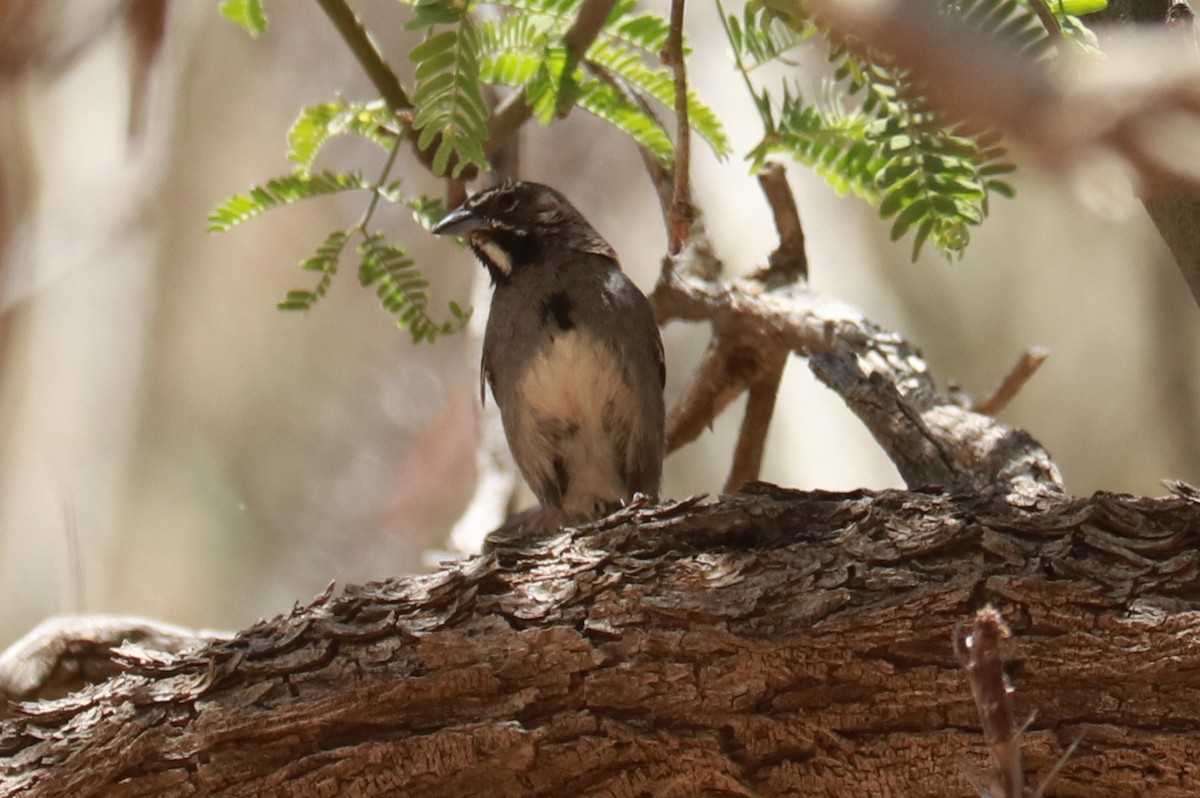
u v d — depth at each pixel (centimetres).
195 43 1950
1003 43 155
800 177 1579
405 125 678
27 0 165
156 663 509
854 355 724
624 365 895
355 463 2116
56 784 496
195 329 2033
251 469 2073
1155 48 133
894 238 490
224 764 489
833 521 502
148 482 1984
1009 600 460
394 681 484
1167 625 445
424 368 2158
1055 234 1709
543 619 487
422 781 482
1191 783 443
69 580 1898
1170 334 1739
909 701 464
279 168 2022
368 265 740
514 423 924
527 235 916
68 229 1862
